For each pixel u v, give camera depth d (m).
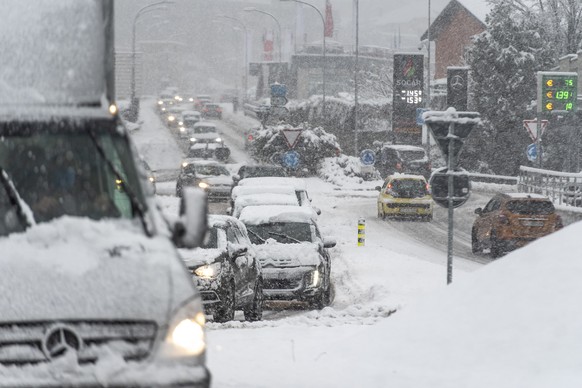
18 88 20.59
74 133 20.62
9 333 17.83
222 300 43.16
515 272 26.75
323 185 155.75
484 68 169.50
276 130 165.38
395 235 94.31
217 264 43.50
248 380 25.98
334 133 197.62
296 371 26.98
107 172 20.50
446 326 26.16
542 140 159.62
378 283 56.78
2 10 20.86
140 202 20.28
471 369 23.75
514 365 23.11
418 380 23.92
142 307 18.05
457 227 103.69
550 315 24.16
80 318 17.88
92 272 18.41
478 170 169.00
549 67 170.25
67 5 20.92
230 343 32.66
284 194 67.75
